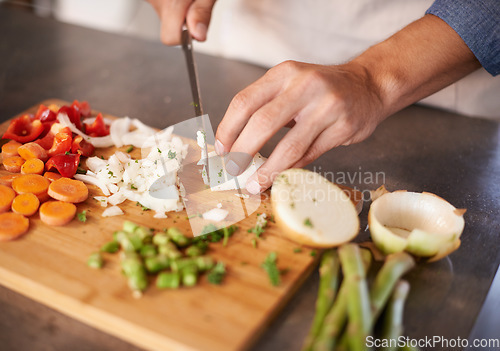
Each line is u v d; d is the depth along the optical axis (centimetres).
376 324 47
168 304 48
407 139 73
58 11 115
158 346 46
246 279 50
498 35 60
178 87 83
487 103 78
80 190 59
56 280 50
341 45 83
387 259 50
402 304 47
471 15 60
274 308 48
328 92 55
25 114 71
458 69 63
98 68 87
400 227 55
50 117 68
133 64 88
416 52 61
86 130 69
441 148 71
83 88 82
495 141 73
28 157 62
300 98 55
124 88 82
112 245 53
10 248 53
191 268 50
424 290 52
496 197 63
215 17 95
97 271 51
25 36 95
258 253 53
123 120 71
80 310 48
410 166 68
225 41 90
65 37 95
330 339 43
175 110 78
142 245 52
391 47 61
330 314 45
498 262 55
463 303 51
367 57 61
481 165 68
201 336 46
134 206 59
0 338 47
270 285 50
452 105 79
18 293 51
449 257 55
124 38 96
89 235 55
